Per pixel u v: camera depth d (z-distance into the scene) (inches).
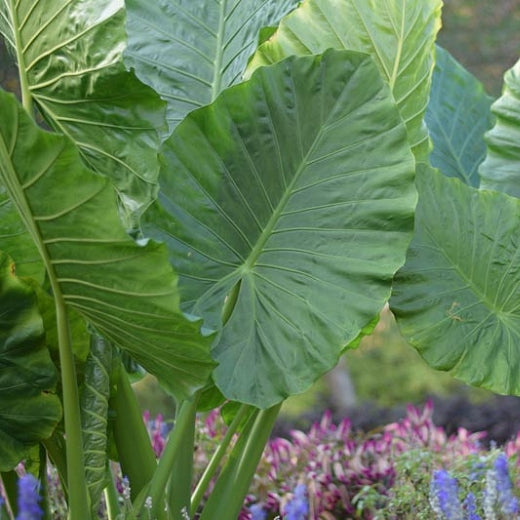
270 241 97.2
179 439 100.0
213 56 116.0
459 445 155.6
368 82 96.7
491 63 469.4
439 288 107.3
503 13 470.0
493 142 134.3
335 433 160.9
